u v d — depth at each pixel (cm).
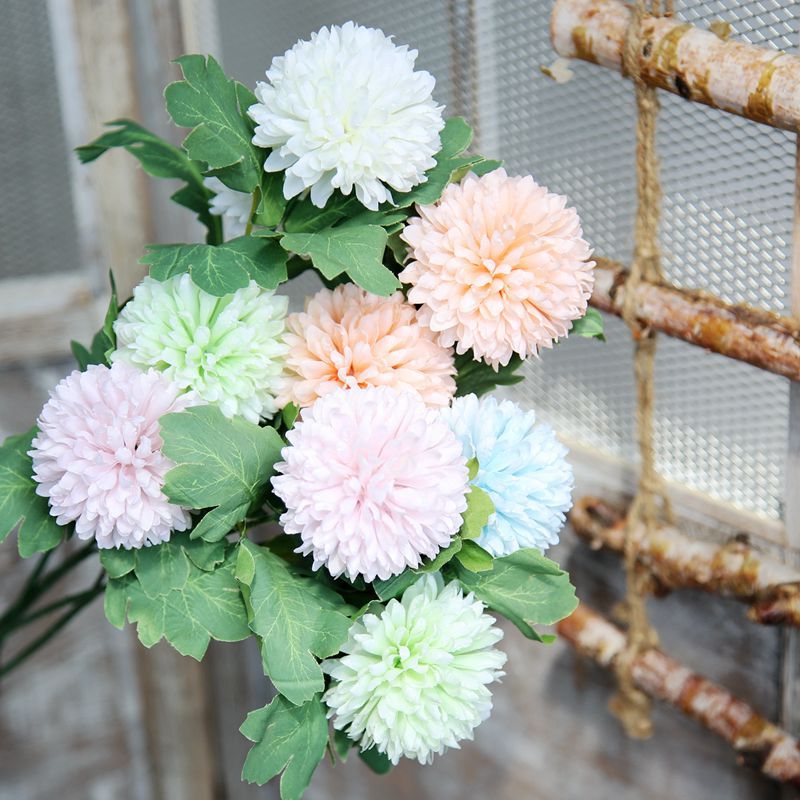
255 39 142
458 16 127
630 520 123
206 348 107
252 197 111
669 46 113
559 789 137
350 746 110
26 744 151
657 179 117
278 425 110
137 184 147
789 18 111
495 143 129
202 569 107
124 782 161
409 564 103
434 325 106
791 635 119
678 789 129
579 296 107
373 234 107
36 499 108
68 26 142
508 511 106
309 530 103
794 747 118
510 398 135
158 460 105
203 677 164
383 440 103
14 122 140
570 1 118
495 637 107
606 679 131
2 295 142
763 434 118
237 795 167
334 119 105
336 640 105
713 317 115
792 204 113
